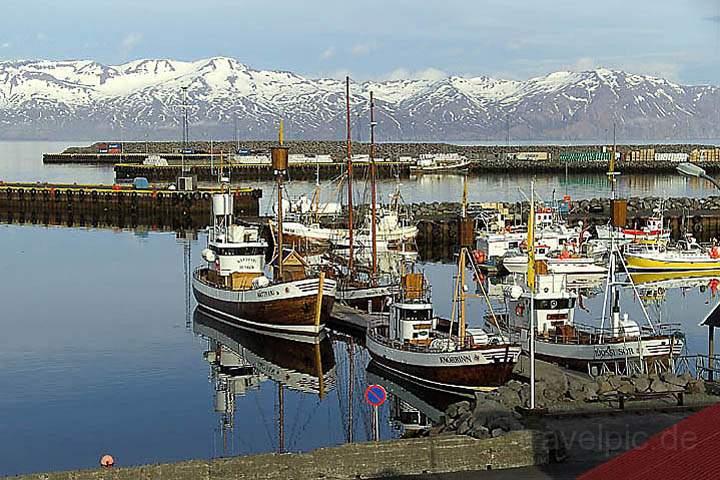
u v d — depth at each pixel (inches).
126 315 2518.5
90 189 5393.7
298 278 2340.1
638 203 4896.7
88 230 4626.0
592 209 4808.1
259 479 1039.6
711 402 1298.0
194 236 4345.5
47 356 2068.2
